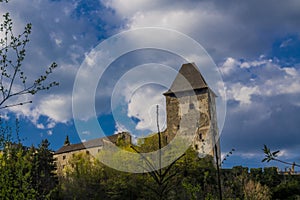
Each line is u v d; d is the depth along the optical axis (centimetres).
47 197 633
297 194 2406
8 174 535
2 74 408
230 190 936
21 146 612
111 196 1658
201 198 744
